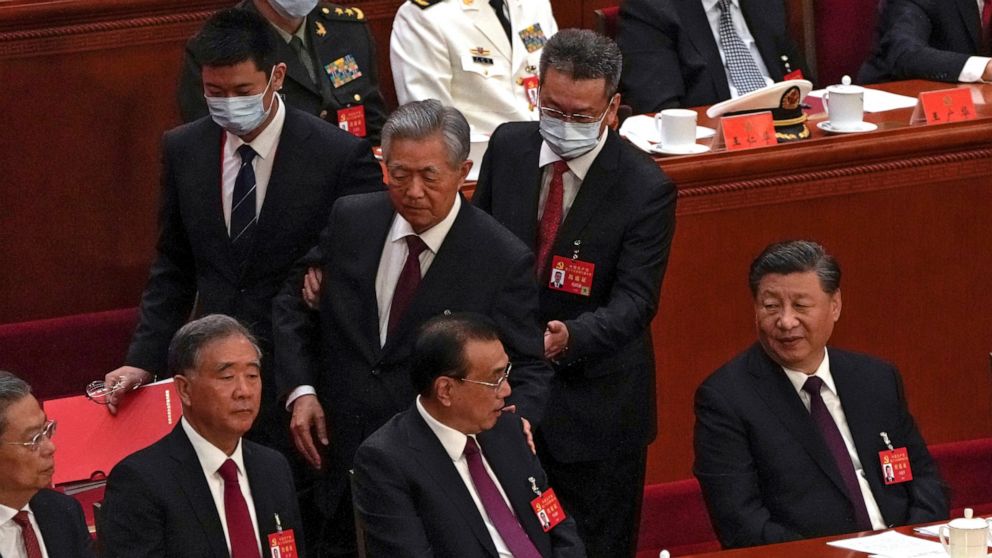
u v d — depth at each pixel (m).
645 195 14.64
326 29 18.64
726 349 18.31
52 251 19.73
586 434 14.96
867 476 14.50
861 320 18.88
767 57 21.70
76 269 19.88
